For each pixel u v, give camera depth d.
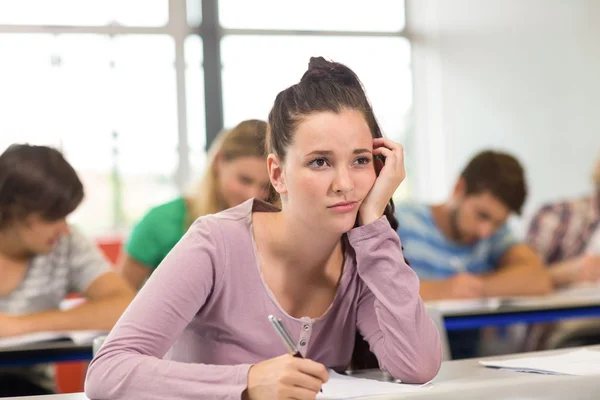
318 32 5.77
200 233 1.10
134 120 5.41
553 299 2.50
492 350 2.78
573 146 4.97
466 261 3.00
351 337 1.20
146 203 5.41
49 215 2.09
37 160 2.06
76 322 2.16
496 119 5.53
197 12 5.52
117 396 0.96
